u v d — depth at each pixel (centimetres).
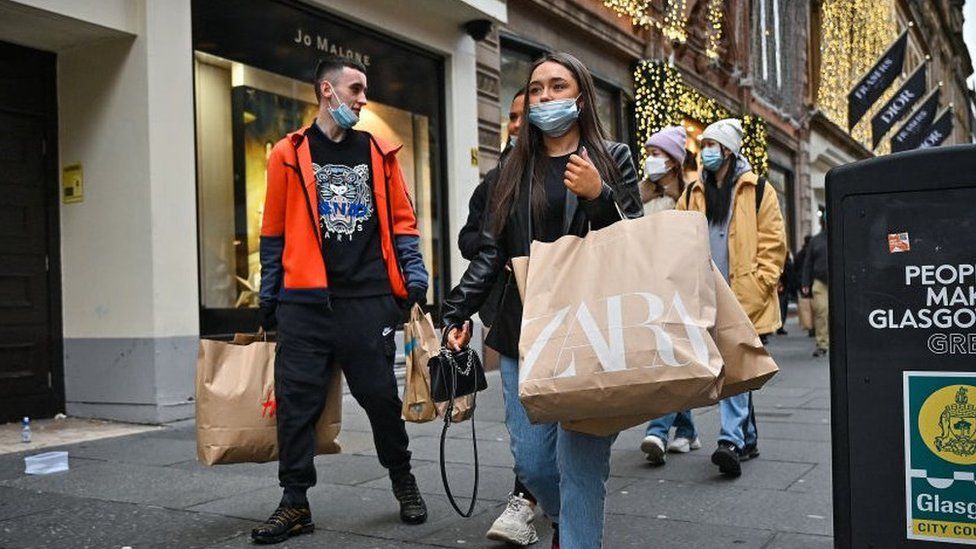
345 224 366
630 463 501
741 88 2028
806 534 354
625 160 276
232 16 740
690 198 509
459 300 277
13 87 660
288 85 803
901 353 232
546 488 282
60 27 627
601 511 253
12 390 646
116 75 657
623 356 213
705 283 220
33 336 663
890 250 235
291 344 357
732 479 455
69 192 680
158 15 652
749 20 2083
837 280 242
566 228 266
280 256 370
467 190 1021
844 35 2759
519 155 279
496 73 1096
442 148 1009
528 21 1175
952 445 226
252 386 363
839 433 240
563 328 224
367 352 363
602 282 226
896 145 2300
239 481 461
